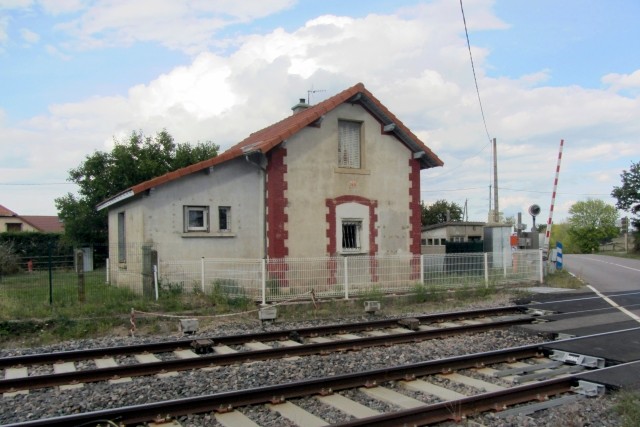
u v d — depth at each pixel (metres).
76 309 13.14
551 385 7.15
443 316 13.55
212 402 6.52
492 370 8.49
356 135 19.66
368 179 19.48
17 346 11.22
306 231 18.09
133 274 16.77
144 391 7.35
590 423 6.08
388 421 5.83
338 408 6.69
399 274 17.67
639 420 5.95
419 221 20.52
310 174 18.28
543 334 11.03
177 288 15.58
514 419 6.23
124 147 35.28
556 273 23.48
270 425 6.11
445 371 8.22
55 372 8.78
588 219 89.25
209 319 13.30
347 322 13.33
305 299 15.26
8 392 7.52
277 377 8.10
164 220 16.59
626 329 10.74
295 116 22.28
